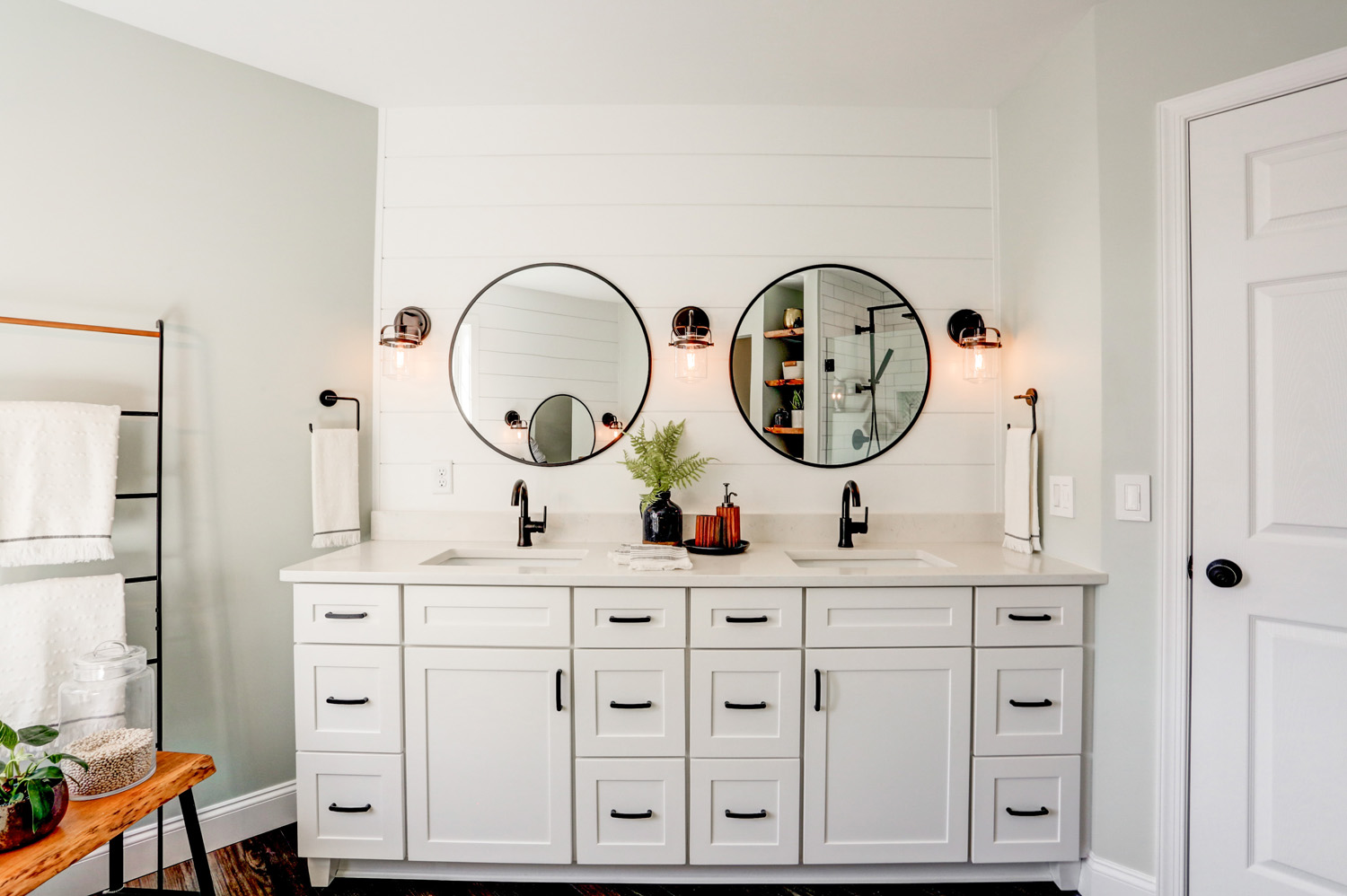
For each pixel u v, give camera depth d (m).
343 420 2.16
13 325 1.63
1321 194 1.41
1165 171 1.59
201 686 1.89
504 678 1.69
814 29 1.83
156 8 1.72
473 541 2.21
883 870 1.74
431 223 2.23
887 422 2.24
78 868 1.65
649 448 2.13
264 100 2.02
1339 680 1.40
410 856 1.70
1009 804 1.69
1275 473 1.46
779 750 1.68
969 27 1.81
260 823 1.96
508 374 2.24
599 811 1.69
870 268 2.24
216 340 1.92
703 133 2.24
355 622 1.69
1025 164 2.07
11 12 1.64
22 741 1.27
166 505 1.84
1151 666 1.61
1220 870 1.52
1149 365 1.62
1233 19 1.52
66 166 1.70
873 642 1.68
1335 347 1.40
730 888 1.73
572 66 2.01
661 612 1.68
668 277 2.24
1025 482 1.99
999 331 2.20
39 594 1.55
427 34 1.84
